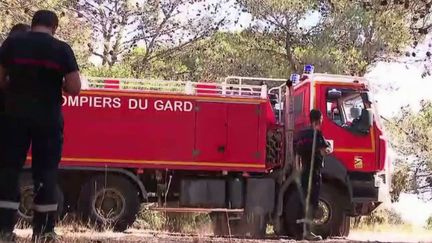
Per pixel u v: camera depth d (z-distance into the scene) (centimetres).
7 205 721
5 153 716
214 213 1505
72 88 724
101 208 1413
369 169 1473
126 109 1438
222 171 1470
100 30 3039
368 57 2912
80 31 2447
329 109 1480
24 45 709
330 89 1485
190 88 1470
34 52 708
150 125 1444
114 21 3045
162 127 1446
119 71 2717
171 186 1478
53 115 719
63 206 1402
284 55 3173
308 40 3102
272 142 1492
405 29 2608
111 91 1435
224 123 1466
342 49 2975
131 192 1427
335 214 1446
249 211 1455
